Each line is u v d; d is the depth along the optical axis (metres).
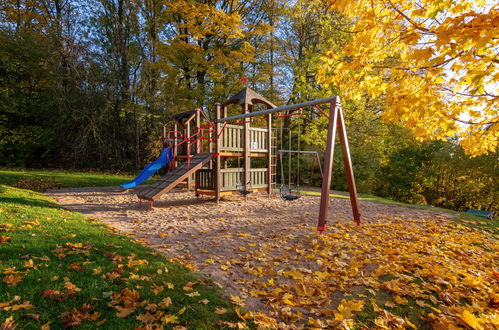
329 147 4.98
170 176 8.98
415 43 3.08
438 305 2.93
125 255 3.55
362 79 4.37
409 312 2.77
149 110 19.97
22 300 2.31
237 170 10.14
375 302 2.90
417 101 3.71
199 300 2.69
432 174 19.03
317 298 2.94
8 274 2.65
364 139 17.59
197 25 16.97
